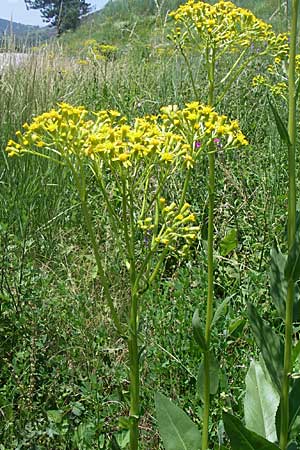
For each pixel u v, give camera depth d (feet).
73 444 9.19
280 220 14.35
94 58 26.37
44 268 14.08
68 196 17.43
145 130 7.67
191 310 11.32
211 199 8.14
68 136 7.15
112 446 7.25
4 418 9.40
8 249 13.28
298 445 8.62
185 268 13.03
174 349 10.63
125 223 6.86
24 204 15.92
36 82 21.54
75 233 15.90
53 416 9.42
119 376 10.02
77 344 11.06
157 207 7.29
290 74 7.07
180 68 23.06
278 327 11.64
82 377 10.50
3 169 17.65
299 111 18.81
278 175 15.61
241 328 10.80
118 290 12.92
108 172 16.62
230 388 9.68
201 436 8.25
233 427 6.74
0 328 11.24
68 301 12.09
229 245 11.59
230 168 15.81
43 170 17.94
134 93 22.26
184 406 9.72
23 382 9.84
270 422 8.29
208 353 7.80
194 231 7.36
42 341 10.77
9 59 22.34
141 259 13.46
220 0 10.04
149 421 9.73
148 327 11.23
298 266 6.88
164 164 7.30
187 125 7.80
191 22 9.73
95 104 22.31
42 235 15.34
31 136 7.46
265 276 12.30
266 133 19.47
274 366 7.23
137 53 28.81
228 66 21.42
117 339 11.67
